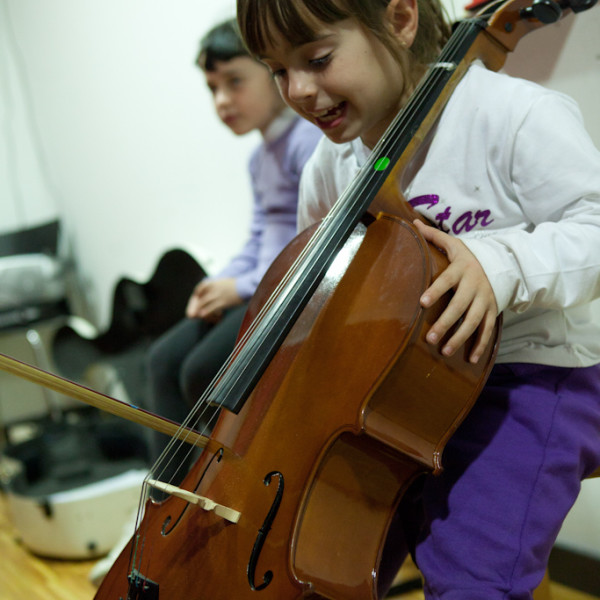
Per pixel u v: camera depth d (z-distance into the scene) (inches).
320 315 34.8
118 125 111.7
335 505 31.7
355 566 31.7
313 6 34.9
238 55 65.1
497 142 36.3
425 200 38.5
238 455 32.5
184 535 31.4
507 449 35.1
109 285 124.4
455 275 32.3
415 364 31.9
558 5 39.4
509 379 37.4
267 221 70.1
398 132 37.3
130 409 33.1
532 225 37.3
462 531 33.4
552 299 33.4
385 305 33.0
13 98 135.4
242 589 29.3
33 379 31.0
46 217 137.6
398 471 33.7
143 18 99.7
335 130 38.8
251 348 34.1
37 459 82.5
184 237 103.8
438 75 38.1
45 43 124.5
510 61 55.7
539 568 33.1
